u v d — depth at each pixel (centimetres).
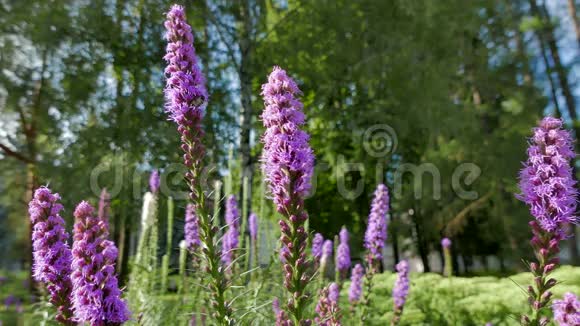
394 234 1986
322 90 1314
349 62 1284
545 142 245
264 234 569
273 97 243
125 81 1116
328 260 519
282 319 266
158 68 1145
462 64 1695
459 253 2127
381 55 1283
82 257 229
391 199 1905
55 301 247
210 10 1163
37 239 247
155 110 1073
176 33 287
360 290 518
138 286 492
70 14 996
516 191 1611
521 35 2019
